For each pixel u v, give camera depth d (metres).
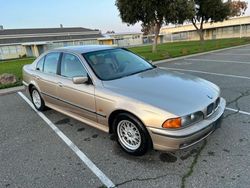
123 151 3.50
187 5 20.25
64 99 4.33
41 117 5.13
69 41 51.47
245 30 46.66
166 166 3.08
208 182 2.72
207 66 11.12
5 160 3.47
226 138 3.65
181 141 2.84
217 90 3.63
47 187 2.83
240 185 2.63
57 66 4.55
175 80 3.69
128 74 3.97
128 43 61.62
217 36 51.66
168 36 62.81
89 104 3.75
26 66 5.89
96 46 4.69
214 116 3.22
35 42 47.69
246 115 4.52
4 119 5.21
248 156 3.16
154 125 2.91
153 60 14.72
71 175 3.03
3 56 43.78
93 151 3.58
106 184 2.83
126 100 3.18
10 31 52.53
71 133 4.25
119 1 20.30
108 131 3.63
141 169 3.05
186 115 2.86
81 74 3.95
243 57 13.88
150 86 3.43
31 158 3.48
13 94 7.55
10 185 2.90
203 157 3.21
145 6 18.94
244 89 6.39
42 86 4.93
